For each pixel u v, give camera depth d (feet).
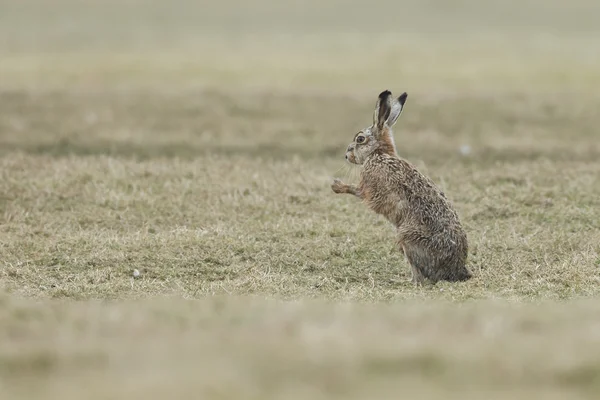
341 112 169.17
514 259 90.07
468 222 103.65
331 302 72.90
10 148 138.72
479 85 196.34
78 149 139.74
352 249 93.50
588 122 162.09
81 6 341.41
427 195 83.51
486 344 53.52
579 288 80.53
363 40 281.13
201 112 165.78
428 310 64.80
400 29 314.96
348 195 113.91
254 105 171.53
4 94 173.17
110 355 52.11
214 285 82.12
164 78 201.77
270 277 84.84
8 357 51.62
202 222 102.99
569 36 297.12
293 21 329.93
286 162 132.98
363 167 87.45
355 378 48.01
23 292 79.41
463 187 117.08
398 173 84.84
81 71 208.44
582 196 112.78
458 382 47.73
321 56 242.58
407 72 215.72
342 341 53.72
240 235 96.89
